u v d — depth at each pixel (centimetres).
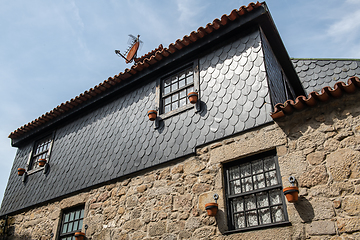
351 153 410
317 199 409
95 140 766
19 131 966
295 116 475
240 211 481
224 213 479
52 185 794
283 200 443
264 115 507
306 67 845
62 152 837
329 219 391
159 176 591
